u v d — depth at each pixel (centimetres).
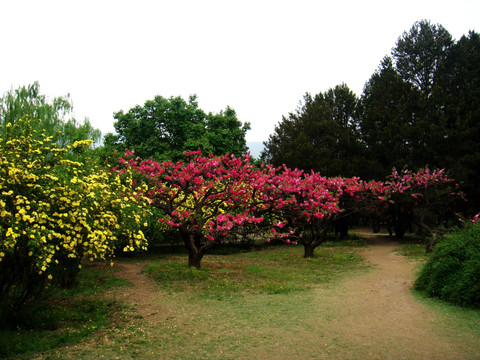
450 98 2436
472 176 2152
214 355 543
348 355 538
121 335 632
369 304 825
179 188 1307
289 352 552
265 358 531
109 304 848
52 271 691
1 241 527
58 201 627
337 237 2723
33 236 530
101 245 672
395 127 2520
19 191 586
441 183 2070
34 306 754
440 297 852
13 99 1390
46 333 638
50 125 1427
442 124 2327
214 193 1312
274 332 641
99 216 672
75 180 624
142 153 2308
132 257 1850
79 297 923
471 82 2433
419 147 2406
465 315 719
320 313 755
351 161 2700
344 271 1291
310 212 1507
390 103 2862
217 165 1258
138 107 2492
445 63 2814
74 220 621
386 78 2983
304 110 3453
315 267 1388
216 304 835
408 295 904
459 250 885
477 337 600
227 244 2406
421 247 1927
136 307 820
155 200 1255
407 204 2298
